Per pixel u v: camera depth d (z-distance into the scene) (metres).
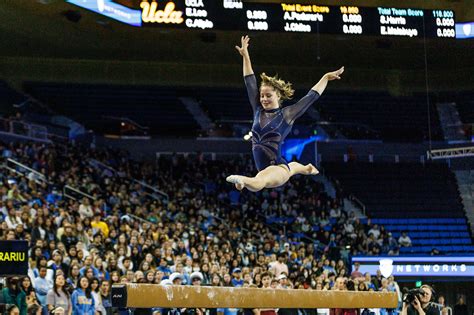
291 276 17.95
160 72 33.47
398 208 29.98
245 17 23.38
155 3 23.08
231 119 34.06
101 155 28.52
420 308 9.51
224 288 7.39
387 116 35.00
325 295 8.44
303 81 34.38
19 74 31.61
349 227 25.88
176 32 27.59
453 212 30.12
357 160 33.97
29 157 24.33
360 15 24.14
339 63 33.56
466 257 21.67
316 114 34.28
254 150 7.17
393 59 32.78
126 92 33.38
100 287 13.30
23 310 11.24
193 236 20.14
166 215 22.95
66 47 29.94
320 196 29.02
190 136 33.34
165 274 14.99
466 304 24.55
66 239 15.80
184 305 6.99
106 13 22.67
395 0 26.50
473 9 26.44
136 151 32.84
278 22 23.55
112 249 16.44
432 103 35.75
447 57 32.50
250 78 7.45
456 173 33.09
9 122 27.30
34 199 18.70
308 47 30.14
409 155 34.44
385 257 21.47
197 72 33.81
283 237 24.17
